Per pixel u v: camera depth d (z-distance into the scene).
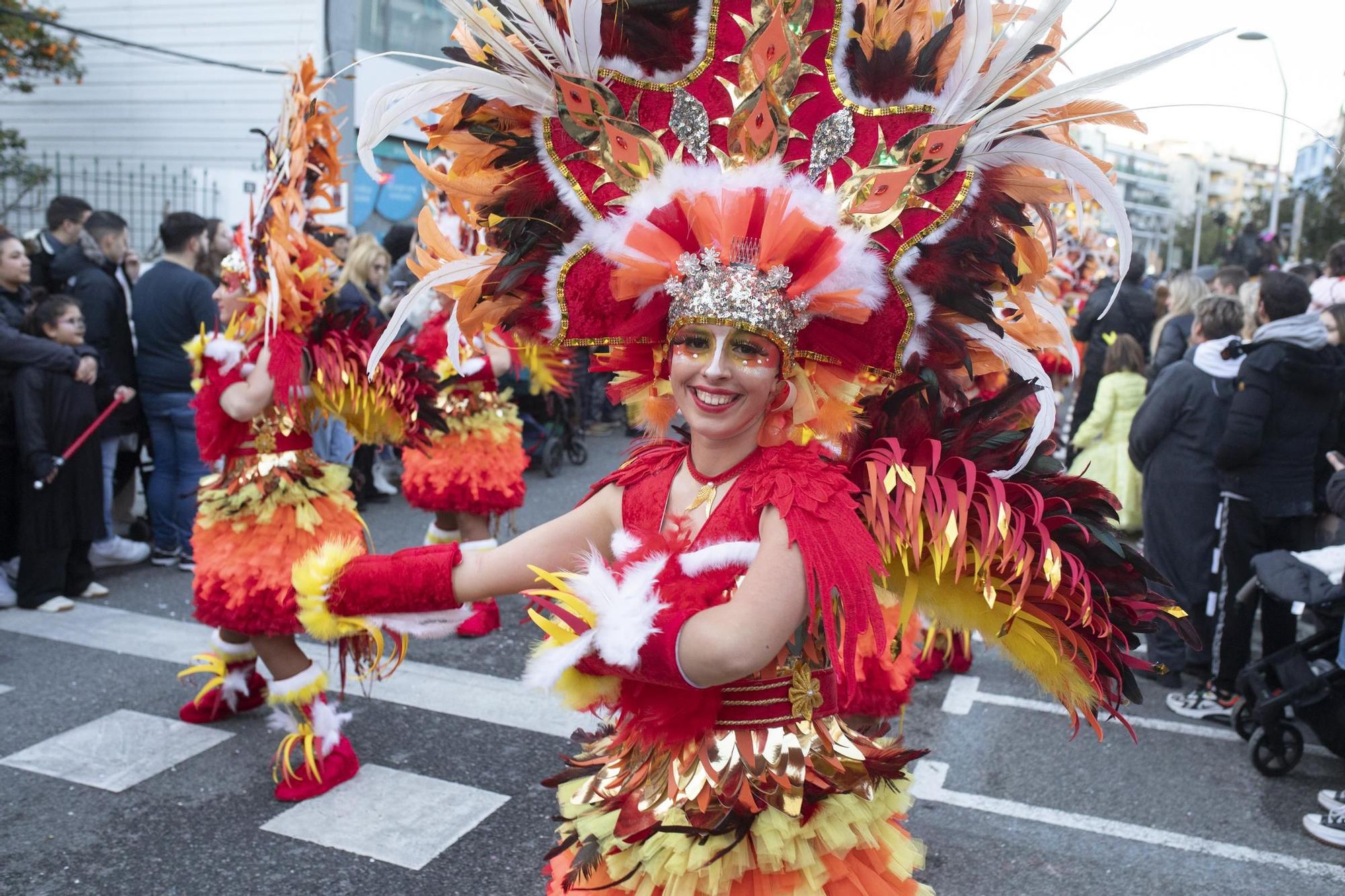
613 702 1.85
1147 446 4.78
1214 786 3.78
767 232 1.66
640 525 1.85
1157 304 8.85
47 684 4.23
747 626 1.58
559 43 1.76
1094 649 1.81
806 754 1.76
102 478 5.57
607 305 1.89
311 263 3.39
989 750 4.03
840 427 1.84
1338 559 3.81
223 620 3.21
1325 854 3.31
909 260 1.78
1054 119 1.71
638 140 1.77
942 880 3.07
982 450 1.80
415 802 3.39
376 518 7.31
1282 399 4.30
